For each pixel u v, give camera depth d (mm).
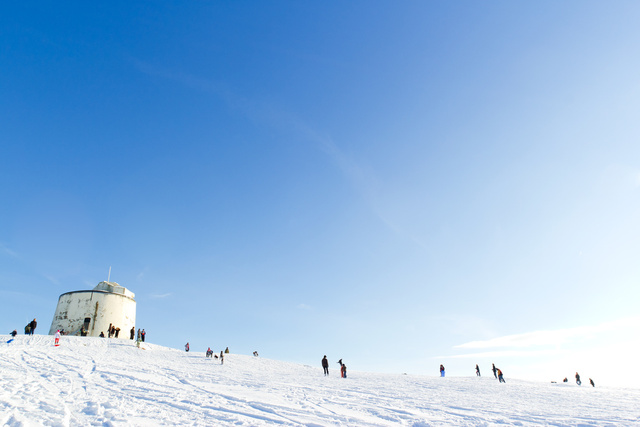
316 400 16062
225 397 14922
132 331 50469
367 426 11633
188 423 10164
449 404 16891
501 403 17516
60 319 49781
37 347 27719
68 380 15742
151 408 11641
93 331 48344
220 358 35438
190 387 16844
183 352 38625
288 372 30328
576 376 36375
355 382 25047
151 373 20281
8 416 9180
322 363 29969
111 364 22391
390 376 31562
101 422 9445
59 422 9117
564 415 14438
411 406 16016
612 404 17578
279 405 14062
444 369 37625
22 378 15086
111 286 53156
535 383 30000
